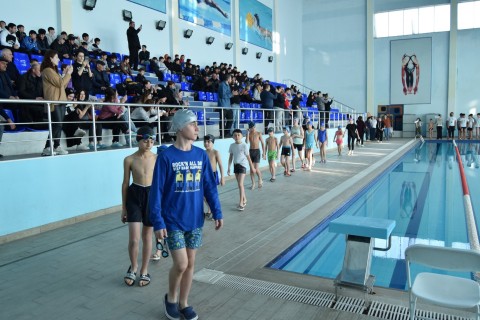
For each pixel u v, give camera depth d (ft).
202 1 57.47
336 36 91.35
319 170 39.86
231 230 18.88
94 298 11.84
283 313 10.80
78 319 10.60
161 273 13.73
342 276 11.49
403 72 86.58
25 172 18.26
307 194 27.53
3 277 13.48
